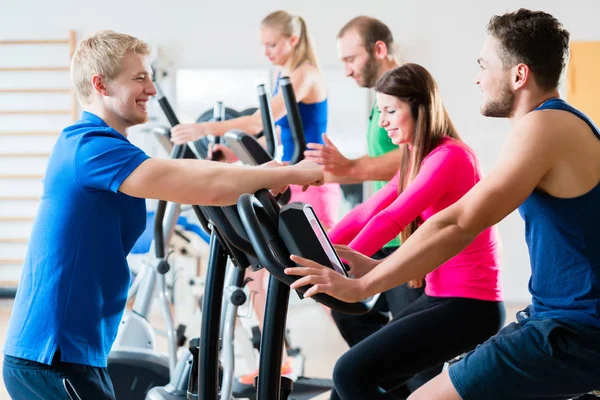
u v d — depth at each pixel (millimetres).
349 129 6070
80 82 2027
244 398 3516
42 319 1896
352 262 2033
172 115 3258
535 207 1795
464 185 2322
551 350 1720
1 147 6254
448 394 1803
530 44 1801
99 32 2035
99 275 1938
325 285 1620
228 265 3020
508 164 1711
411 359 2244
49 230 1916
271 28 3779
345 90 6062
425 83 2434
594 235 1742
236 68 6078
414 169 2430
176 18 6066
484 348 1799
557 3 6008
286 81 2643
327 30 6070
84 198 1898
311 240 1644
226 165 1891
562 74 1839
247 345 3570
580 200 1742
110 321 1990
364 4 6059
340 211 6133
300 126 2691
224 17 6055
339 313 3125
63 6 6102
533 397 1783
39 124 6234
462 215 1728
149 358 3135
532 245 1844
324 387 3688
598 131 1781
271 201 1690
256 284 3863
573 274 1763
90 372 1935
